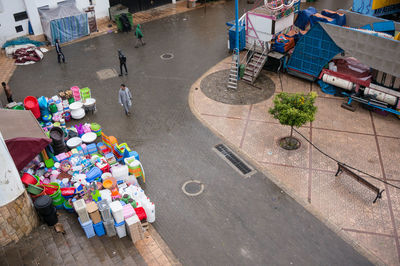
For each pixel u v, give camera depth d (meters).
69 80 18.30
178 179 12.03
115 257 9.13
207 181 11.95
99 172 11.30
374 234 10.09
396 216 10.62
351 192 11.45
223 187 11.70
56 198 10.19
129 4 26.47
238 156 13.02
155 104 16.17
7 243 8.92
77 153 12.44
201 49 21.31
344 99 16.23
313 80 17.25
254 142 13.69
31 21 21.84
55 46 19.94
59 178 11.47
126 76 18.59
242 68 17.59
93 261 8.88
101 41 22.70
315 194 11.40
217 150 13.31
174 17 26.25
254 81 17.75
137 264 9.07
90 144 12.73
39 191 9.71
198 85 17.62
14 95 17.08
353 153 13.05
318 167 12.45
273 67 18.72
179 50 21.27
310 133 14.12
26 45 21.00
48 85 17.88
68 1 22.86
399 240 9.92
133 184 11.48
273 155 13.02
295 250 9.67
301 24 19.28
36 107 13.87
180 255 9.55
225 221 10.52
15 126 10.69
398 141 13.62
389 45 13.62
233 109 15.70
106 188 10.55
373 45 14.15
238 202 11.15
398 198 11.20
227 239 9.99
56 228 9.45
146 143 13.73
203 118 15.13
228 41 20.42
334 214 10.71
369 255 9.55
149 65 19.66
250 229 10.27
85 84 17.91
